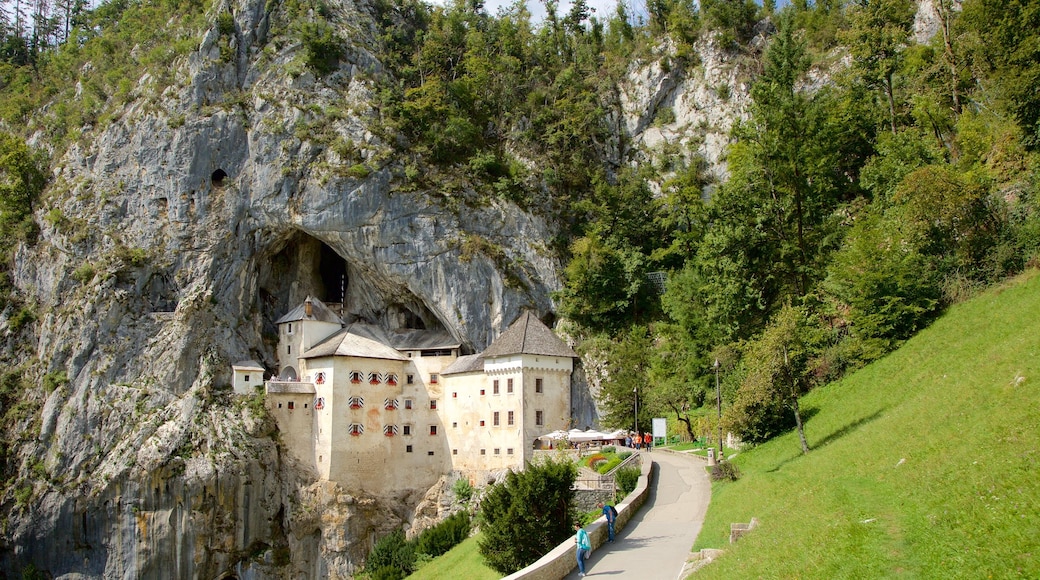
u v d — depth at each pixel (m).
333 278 107.50
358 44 106.44
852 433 38.28
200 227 97.25
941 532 20.73
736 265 65.88
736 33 116.12
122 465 83.81
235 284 97.62
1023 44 56.50
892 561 20.41
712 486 45.84
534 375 81.25
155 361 91.44
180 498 83.19
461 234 94.12
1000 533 18.81
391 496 88.75
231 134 99.50
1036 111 53.28
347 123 97.81
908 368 42.44
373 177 94.19
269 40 105.75
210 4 111.44
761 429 51.88
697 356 72.31
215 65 102.62
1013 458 22.41
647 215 99.06
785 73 75.50
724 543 31.81
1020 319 37.09
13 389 93.12
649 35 125.19
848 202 73.19
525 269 94.25
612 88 118.56
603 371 85.44
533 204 98.00
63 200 102.56
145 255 96.62
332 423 87.19
